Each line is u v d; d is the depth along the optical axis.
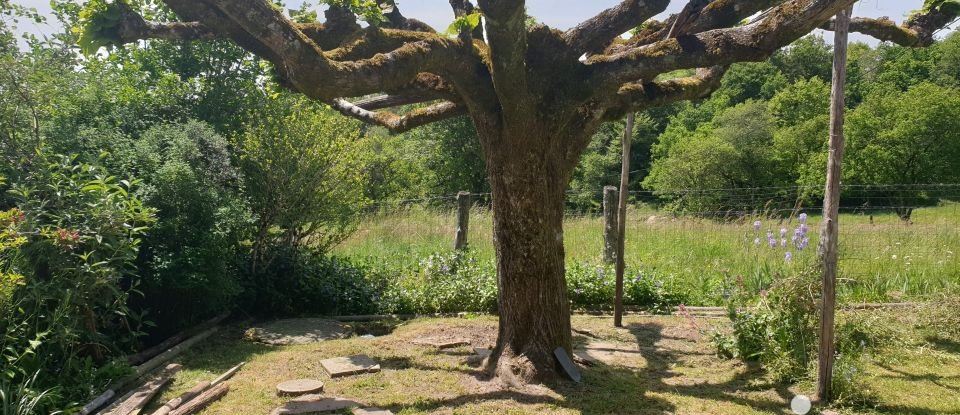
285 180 8.50
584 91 4.70
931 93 25.28
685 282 9.27
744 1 4.53
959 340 6.66
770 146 32.44
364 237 12.64
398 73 4.03
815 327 5.43
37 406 4.40
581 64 4.77
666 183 31.73
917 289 8.77
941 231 11.22
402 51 4.09
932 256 9.87
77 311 5.21
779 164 31.50
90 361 5.07
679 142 34.53
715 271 9.66
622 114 5.47
